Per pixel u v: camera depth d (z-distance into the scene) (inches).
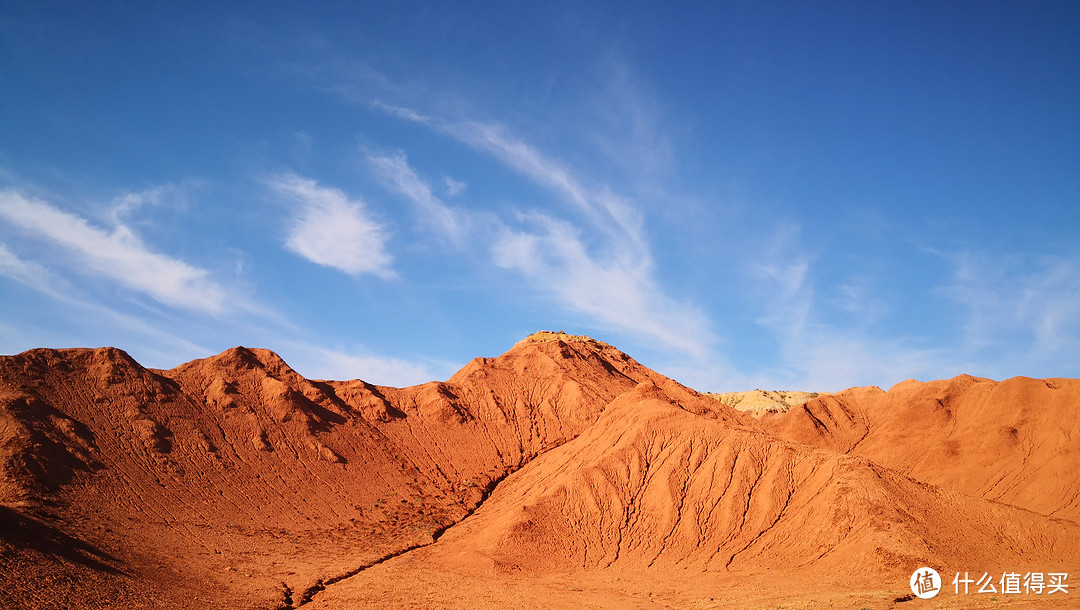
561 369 5964.6
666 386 6456.7
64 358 4217.5
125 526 3159.5
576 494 3789.4
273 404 4616.1
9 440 3307.1
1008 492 4456.2
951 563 3026.6
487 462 4778.5
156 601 2459.4
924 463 5147.6
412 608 2662.4
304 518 3799.2
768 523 3511.3
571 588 3024.1
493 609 2647.6
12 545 2395.4
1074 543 3248.0
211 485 3794.3
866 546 3149.6
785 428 6171.3
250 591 2785.4
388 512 4037.9
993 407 5290.4
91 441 3681.1
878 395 6658.5
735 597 2807.6
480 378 5748.0
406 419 5142.7
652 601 2805.1
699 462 3949.3
